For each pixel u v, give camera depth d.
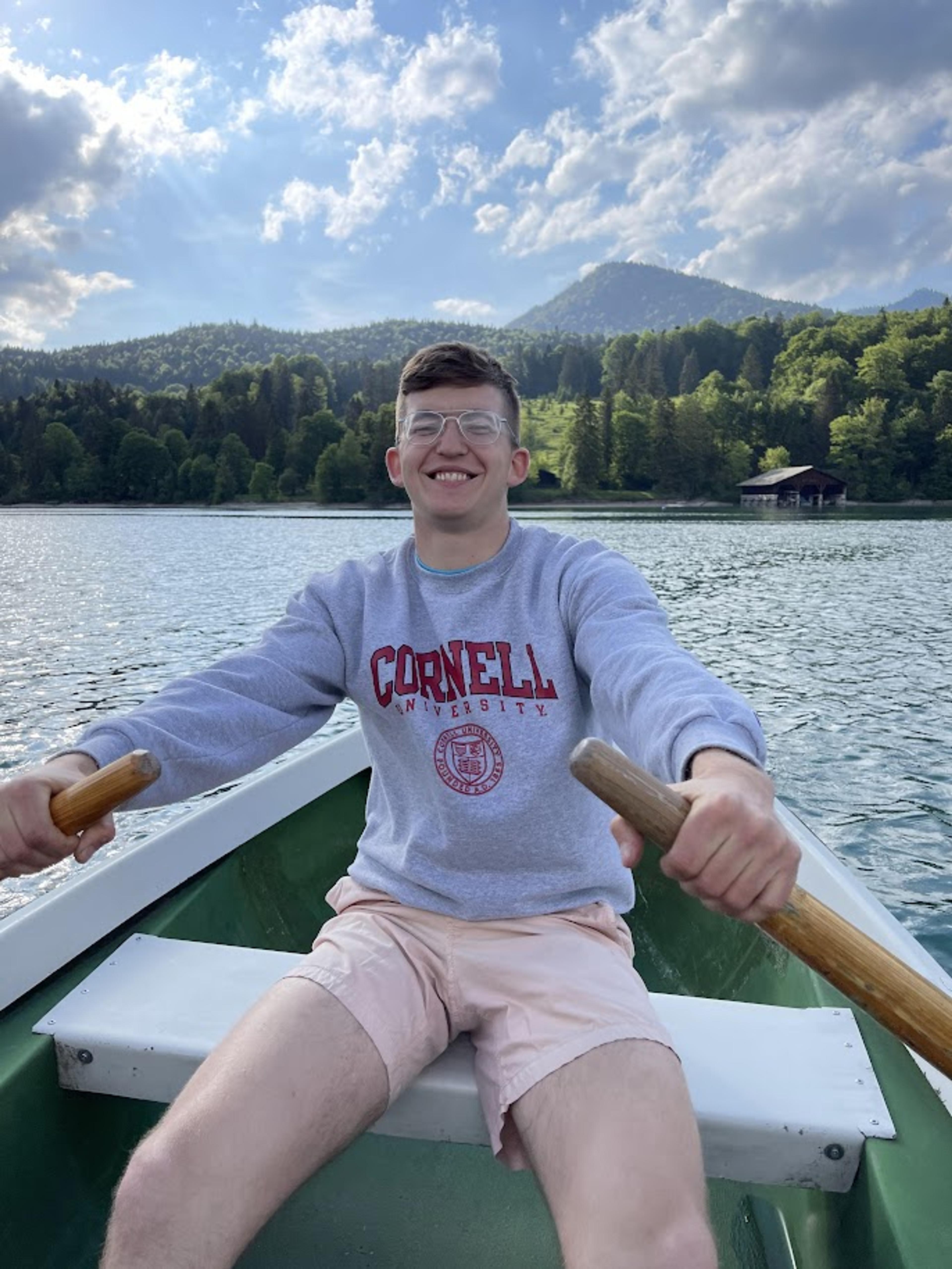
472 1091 1.28
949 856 4.98
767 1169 1.26
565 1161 1.06
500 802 1.36
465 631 1.45
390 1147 1.70
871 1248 1.16
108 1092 1.42
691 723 1.04
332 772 2.75
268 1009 1.20
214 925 2.07
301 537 40.47
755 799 0.89
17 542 35.94
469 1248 1.53
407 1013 1.25
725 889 0.86
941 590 18.86
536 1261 1.50
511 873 1.36
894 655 11.30
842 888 1.96
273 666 1.47
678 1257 0.93
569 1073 1.13
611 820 1.43
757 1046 1.40
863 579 21.39
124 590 18.53
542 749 1.37
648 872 2.63
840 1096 1.30
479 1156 1.69
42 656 11.04
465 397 1.46
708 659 11.05
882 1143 1.22
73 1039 1.40
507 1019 1.24
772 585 19.91
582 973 1.24
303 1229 1.55
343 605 1.54
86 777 1.04
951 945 4.05
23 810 1.00
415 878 1.38
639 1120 1.05
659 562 26.55
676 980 2.39
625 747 1.23
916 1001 0.89
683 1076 1.14
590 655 1.31
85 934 1.73
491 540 1.50
